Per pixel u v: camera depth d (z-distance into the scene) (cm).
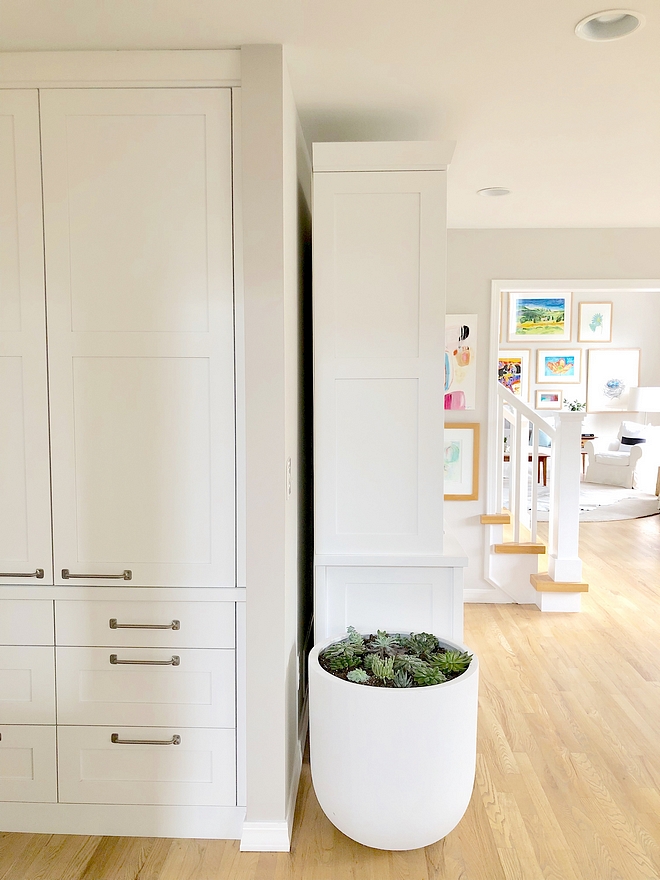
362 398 247
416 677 207
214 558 216
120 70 204
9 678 221
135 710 220
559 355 973
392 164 239
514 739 282
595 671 350
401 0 173
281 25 187
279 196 202
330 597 253
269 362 206
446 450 457
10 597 219
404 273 242
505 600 466
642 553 589
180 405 213
